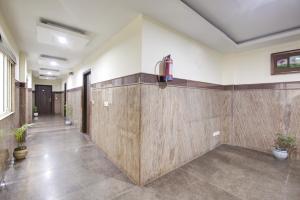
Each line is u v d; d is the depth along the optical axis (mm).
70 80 6422
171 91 2371
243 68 3430
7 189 1851
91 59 3945
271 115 3066
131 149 2141
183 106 2584
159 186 1965
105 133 3033
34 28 2521
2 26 2066
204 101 3066
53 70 6316
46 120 7051
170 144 2359
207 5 1944
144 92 2012
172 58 2377
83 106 4668
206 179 2131
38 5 1888
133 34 2172
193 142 2797
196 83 2852
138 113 2004
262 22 2367
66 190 1858
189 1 1867
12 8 1951
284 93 2920
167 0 1740
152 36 2115
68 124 6012
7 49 2346
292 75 2840
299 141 2760
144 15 2029
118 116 2510
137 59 2064
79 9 1956
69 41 2912
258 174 2262
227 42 2938
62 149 3268
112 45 2785
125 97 2314
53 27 2375
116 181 2072
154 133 2131
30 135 4379
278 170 2383
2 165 1974
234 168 2451
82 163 2605
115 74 2658
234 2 1886
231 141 3590
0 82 2240
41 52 3822
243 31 2668
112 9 1935
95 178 2141
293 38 2713
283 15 2166
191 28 2398
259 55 3217
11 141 2645
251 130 3311
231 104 3584
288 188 1923
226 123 3648
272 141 3049
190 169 2420
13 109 2859
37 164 2533
